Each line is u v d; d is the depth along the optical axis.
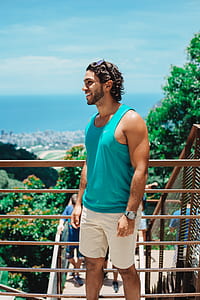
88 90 2.90
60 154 97.50
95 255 3.17
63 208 14.88
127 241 3.00
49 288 6.07
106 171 2.93
